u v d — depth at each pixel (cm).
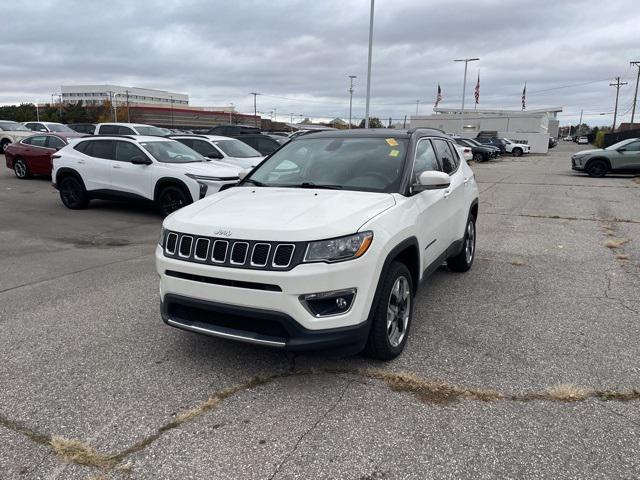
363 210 359
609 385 348
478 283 580
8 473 263
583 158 2086
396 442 286
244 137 1542
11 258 704
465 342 418
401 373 364
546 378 357
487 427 300
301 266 316
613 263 674
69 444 287
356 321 333
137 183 1021
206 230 343
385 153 452
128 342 421
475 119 7356
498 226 956
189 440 290
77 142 1115
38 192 1361
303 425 303
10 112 8844
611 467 264
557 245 786
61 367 378
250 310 324
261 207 369
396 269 372
